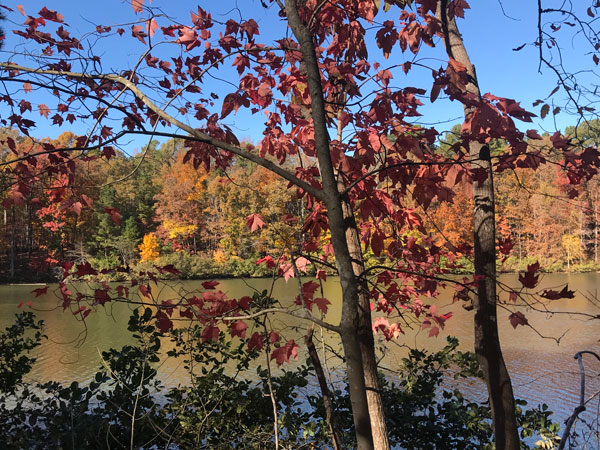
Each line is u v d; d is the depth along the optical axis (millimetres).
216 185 45062
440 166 2418
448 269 2781
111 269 2701
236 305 2547
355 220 2830
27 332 14820
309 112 2748
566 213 42125
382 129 2262
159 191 57469
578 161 2191
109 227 47312
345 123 2297
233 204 44188
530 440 5266
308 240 2857
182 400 3822
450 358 4086
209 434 3871
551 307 18734
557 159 2160
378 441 2482
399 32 2514
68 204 2520
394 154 2529
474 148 2748
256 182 35906
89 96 1938
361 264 2594
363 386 1458
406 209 2680
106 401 3639
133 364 3781
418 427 3805
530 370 10156
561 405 7730
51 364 10438
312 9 2600
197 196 51375
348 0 2615
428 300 16734
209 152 2682
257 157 1672
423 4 2248
